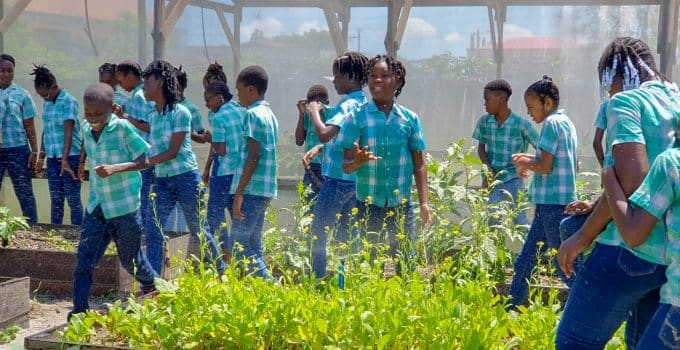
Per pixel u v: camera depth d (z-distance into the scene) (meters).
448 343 4.12
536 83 6.38
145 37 11.75
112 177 5.73
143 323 4.69
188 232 7.89
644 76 3.85
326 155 6.48
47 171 9.33
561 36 10.70
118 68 8.52
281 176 11.41
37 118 12.24
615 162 3.54
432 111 11.48
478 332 4.14
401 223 5.54
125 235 5.85
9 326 5.85
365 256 4.99
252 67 6.65
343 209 6.12
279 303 4.49
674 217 3.26
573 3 10.62
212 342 4.50
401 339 4.28
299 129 8.59
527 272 5.93
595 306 3.58
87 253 5.80
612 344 4.13
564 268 3.72
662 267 3.43
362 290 4.67
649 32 10.36
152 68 6.83
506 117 7.90
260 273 6.34
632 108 3.62
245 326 4.34
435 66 11.36
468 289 4.58
